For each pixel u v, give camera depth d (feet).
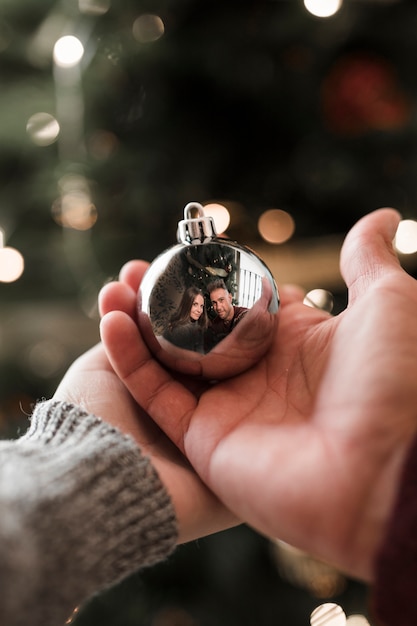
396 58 1.90
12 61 1.80
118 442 1.07
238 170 1.86
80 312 1.89
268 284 1.19
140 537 1.03
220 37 1.71
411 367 1.01
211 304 1.16
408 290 1.08
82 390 1.23
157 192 1.76
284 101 1.79
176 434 1.17
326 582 1.67
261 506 1.03
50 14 1.75
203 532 1.15
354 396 1.02
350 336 1.09
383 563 0.91
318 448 1.02
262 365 1.22
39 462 1.02
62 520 0.95
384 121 1.81
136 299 1.22
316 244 1.84
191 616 1.61
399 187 1.82
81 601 0.96
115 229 1.84
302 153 1.82
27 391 1.92
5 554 0.89
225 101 1.80
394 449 0.98
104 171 1.76
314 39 1.78
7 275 1.76
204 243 1.18
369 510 0.98
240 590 1.63
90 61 1.70
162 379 1.20
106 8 1.71
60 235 1.92
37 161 1.86
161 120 1.78
